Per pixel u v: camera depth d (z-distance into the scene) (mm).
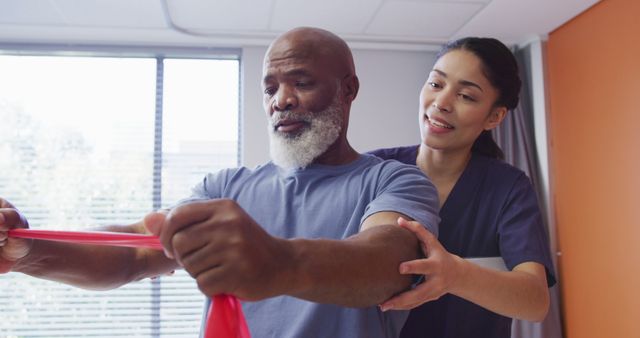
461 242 1221
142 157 3162
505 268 1177
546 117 2973
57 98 3137
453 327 1154
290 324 750
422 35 3012
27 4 2553
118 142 3154
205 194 922
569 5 2586
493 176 1244
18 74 3129
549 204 2930
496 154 1339
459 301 1148
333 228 781
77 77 3162
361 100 3215
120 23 2805
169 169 3174
